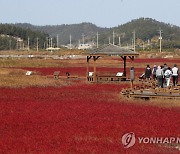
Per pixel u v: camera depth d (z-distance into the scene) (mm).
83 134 39031
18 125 43938
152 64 172500
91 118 48156
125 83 97000
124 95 69688
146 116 49625
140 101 64062
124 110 54469
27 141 35625
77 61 197625
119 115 50438
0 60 180500
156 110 54750
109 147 33750
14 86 86438
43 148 33000
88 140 36438
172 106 58625
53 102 62375
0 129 41562
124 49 100938
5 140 35875
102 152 32031
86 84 94500
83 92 77312
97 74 105000
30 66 168750
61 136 38031
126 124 44062
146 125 43500
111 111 53625
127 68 152625
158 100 64062
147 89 72438
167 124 44125
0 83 89875
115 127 42531
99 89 83125
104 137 37781
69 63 185000
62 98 67750
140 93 66750
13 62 174125
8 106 57781
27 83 92062
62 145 34125
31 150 32250
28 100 64938
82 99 66375
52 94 73688
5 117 48656
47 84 91750
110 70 141375
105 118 48156
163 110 54750
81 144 34719
